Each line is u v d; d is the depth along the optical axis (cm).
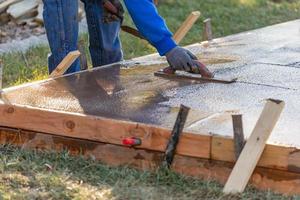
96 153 470
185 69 550
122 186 426
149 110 491
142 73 608
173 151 443
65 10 604
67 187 423
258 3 1330
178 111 486
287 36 809
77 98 519
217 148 434
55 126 481
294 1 1424
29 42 998
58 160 468
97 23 643
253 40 782
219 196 415
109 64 651
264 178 425
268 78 593
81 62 627
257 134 419
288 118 479
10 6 1088
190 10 1229
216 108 499
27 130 490
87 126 470
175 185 430
